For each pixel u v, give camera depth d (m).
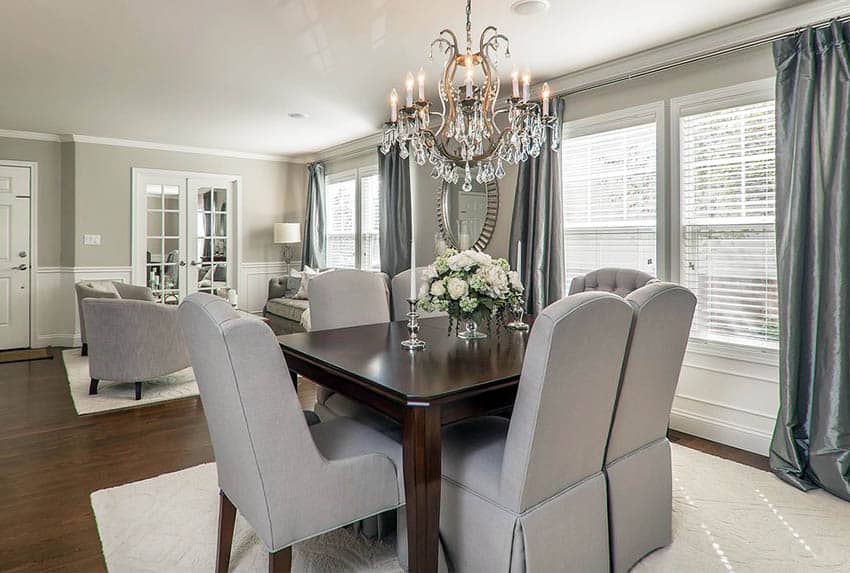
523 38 3.27
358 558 2.05
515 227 4.25
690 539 2.19
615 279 3.15
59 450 3.14
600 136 3.93
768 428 3.09
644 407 1.95
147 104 4.78
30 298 6.15
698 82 3.36
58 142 6.21
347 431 1.98
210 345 1.53
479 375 1.85
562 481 1.69
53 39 3.31
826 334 2.67
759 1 2.79
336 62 3.70
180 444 3.24
